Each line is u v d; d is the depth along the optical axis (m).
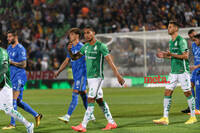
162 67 52.19
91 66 18.73
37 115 21.36
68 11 89.69
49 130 19.92
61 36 85.81
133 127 19.92
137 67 56.12
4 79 17.05
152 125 20.47
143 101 36.75
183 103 32.88
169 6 84.25
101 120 23.22
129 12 85.38
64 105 35.19
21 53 21.30
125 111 28.47
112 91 53.22
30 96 48.47
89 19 86.75
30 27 83.62
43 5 89.50
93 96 18.70
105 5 89.00
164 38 52.69
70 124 22.08
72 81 66.44
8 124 22.83
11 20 87.12
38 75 67.12
